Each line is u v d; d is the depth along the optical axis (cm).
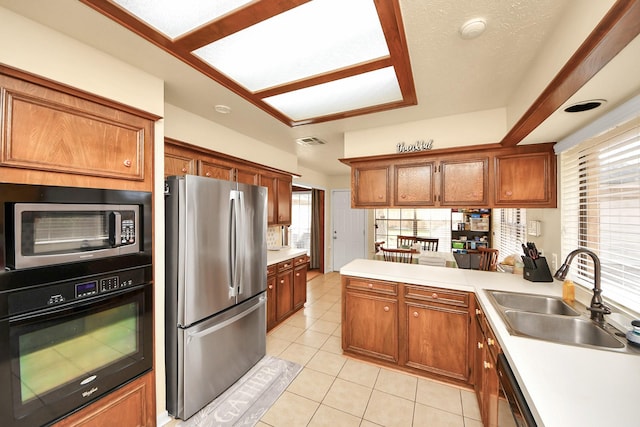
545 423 73
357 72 170
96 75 147
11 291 113
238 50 150
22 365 116
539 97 135
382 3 111
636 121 133
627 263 143
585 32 103
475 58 155
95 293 140
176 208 182
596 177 169
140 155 163
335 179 657
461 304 213
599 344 132
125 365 153
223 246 207
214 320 200
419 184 265
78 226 135
